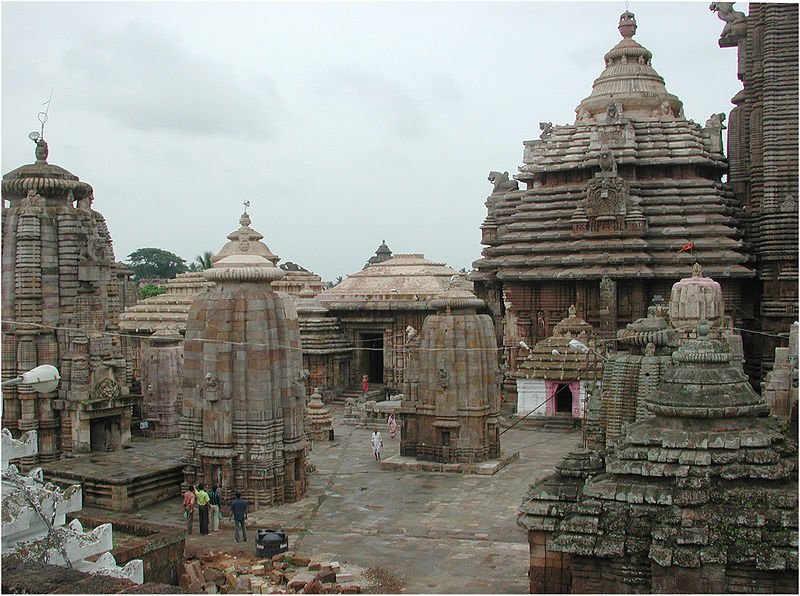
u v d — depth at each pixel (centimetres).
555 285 6731
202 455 3622
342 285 7706
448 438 4369
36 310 4141
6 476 2123
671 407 1988
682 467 1931
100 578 1803
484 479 4125
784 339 6134
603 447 3203
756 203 6606
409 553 2972
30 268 4125
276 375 3669
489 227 7656
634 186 6856
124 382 4419
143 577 2386
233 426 3603
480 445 4338
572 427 5519
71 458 3994
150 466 3800
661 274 6406
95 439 4269
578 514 1988
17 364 4103
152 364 4662
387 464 4388
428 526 3316
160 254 16962
